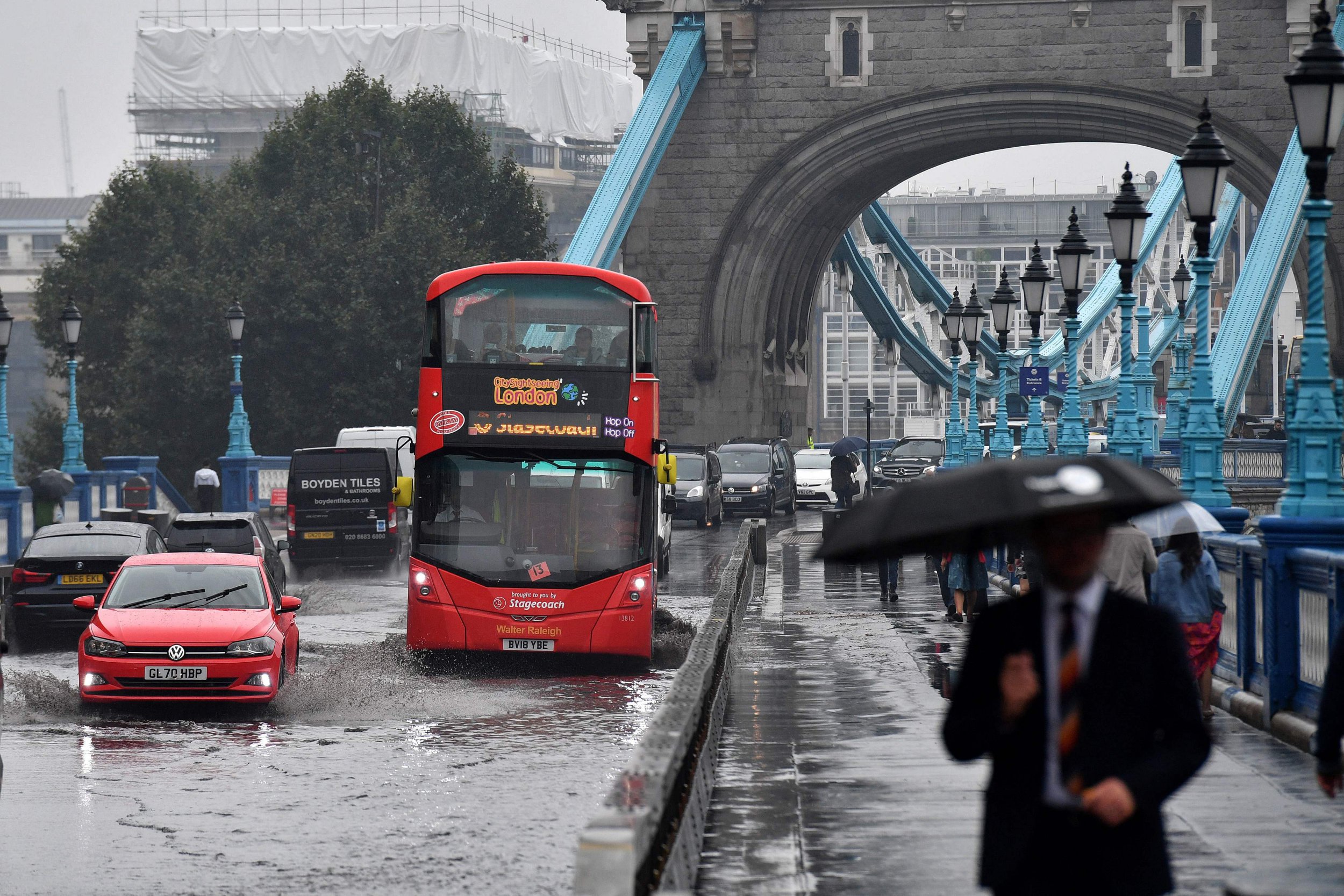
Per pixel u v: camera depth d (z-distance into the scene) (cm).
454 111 16400
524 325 4966
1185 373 13862
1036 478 1162
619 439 4925
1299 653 3019
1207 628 3278
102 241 17200
